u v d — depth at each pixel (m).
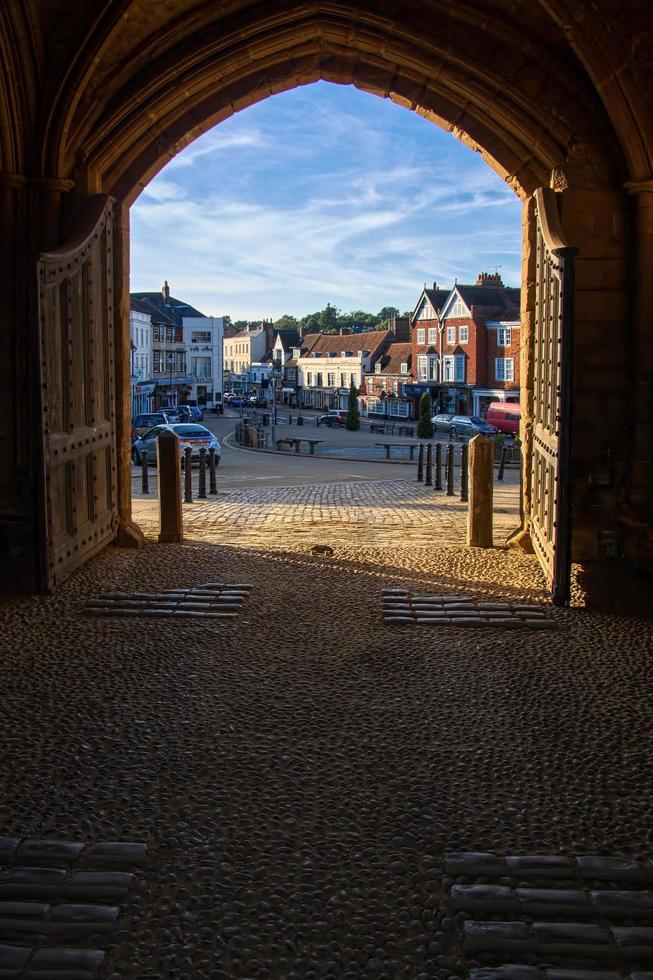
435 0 7.32
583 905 2.70
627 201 7.36
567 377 6.09
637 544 7.34
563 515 6.23
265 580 7.04
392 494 15.25
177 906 2.66
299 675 4.82
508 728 4.12
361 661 5.07
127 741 3.91
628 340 7.45
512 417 47.28
